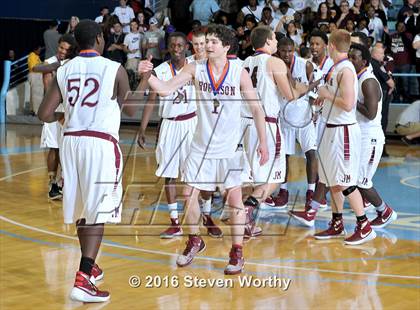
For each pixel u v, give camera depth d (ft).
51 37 51.31
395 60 45.44
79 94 15.67
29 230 22.31
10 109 56.13
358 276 17.83
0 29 57.47
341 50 20.33
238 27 48.47
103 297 15.78
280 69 21.33
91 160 15.66
